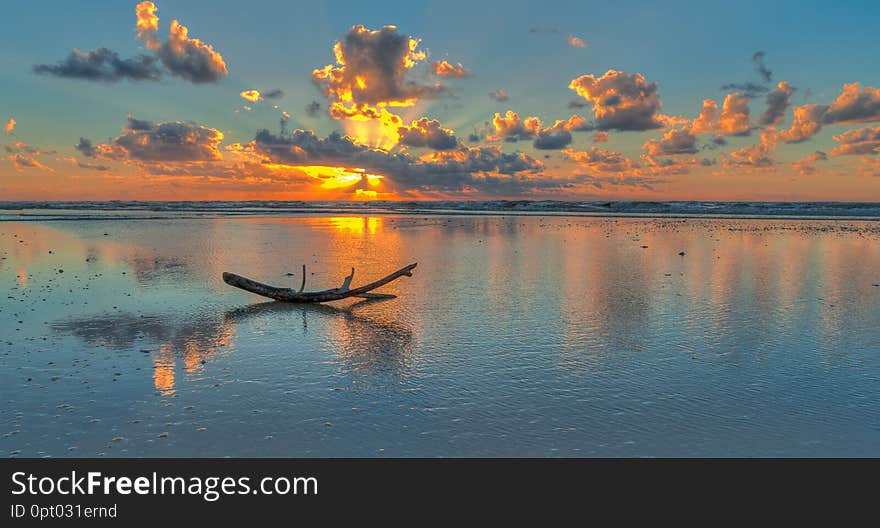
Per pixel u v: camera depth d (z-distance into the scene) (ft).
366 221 188.24
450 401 25.49
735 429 22.56
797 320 40.78
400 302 48.26
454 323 40.40
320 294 47.50
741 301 47.65
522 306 46.14
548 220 192.75
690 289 53.47
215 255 81.92
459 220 195.42
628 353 32.76
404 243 102.78
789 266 69.56
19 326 39.45
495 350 33.45
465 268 68.74
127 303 47.73
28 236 115.55
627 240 108.47
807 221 177.27
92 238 111.24
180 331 38.27
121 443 21.63
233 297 50.67
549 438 21.91
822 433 22.18
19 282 57.88
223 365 30.73
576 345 34.42
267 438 21.98
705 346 34.17
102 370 29.89
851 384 27.48
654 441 21.67
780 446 21.22
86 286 55.67
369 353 32.91
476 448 21.25
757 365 30.50
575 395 26.14
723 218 198.49
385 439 21.89
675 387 27.17
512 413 24.12
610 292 52.13
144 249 90.22
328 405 25.07
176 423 23.26
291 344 34.91
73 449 21.20
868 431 22.26
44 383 27.89
